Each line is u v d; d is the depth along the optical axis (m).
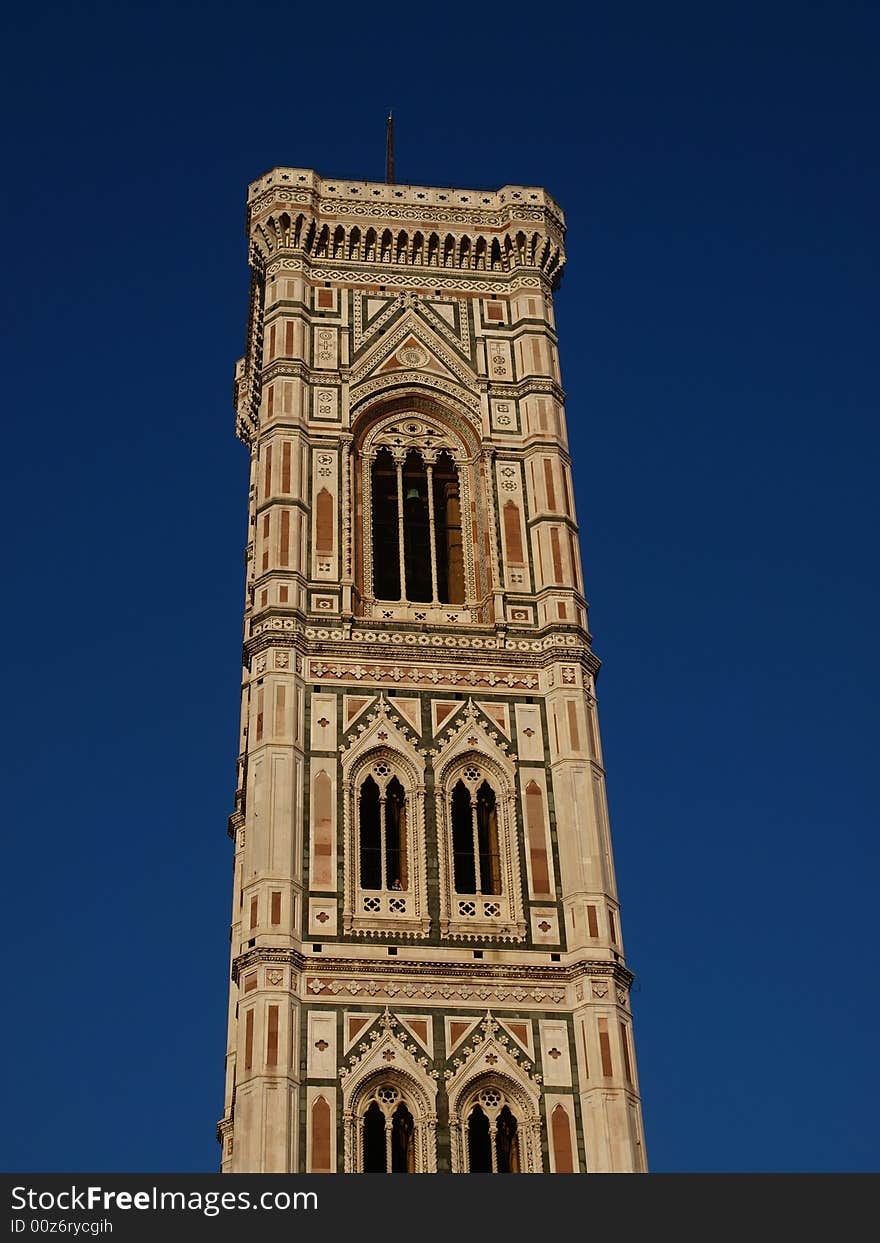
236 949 88.88
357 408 95.25
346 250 101.31
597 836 82.12
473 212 103.31
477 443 95.12
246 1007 76.06
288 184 102.00
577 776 83.75
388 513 93.94
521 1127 74.69
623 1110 74.75
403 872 81.12
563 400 98.00
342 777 82.75
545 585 89.81
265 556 89.25
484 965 78.19
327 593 88.62
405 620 88.44
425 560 93.00
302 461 92.56
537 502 92.81
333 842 80.94
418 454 95.31
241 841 92.06
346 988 77.00
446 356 97.94
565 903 80.50
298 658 85.81
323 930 78.50
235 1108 74.88
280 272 99.31
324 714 84.50
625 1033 77.44
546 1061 76.31
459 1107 74.75
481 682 86.56
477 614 89.75
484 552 91.75
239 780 93.75
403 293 100.12
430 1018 76.69
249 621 90.31
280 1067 74.19
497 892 81.31
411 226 102.00
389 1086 75.31
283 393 94.69
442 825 82.00
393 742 84.06
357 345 97.56
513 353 98.81
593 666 88.00
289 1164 72.12
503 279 101.88
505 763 84.25
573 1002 77.81
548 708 86.19
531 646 88.12
